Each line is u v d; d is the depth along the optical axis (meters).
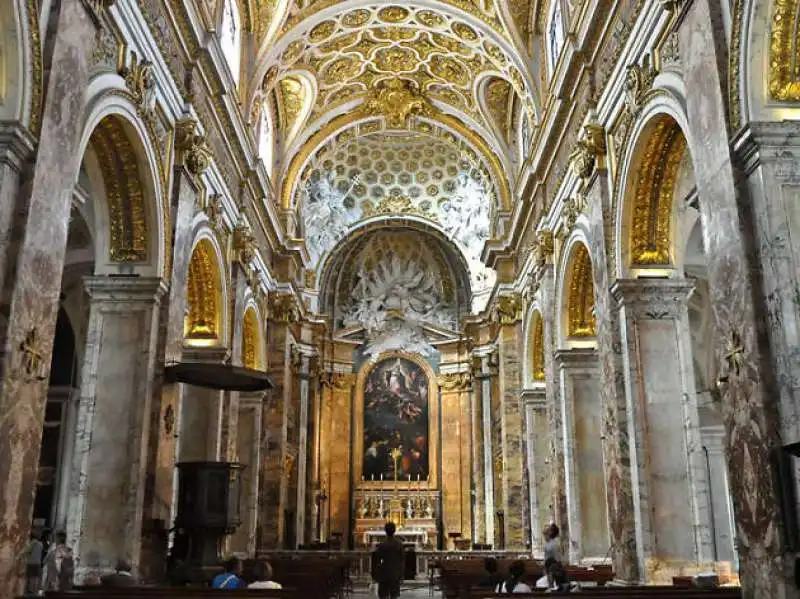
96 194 11.69
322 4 20.09
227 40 17.50
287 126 24.88
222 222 16.61
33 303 7.36
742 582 7.44
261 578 8.86
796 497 6.77
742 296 7.49
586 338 16.72
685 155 11.63
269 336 23.75
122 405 11.17
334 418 32.12
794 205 7.35
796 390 6.95
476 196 30.50
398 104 25.19
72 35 8.23
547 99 18.06
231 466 11.95
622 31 12.22
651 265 12.05
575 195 15.32
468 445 31.41
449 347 32.69
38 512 18.86
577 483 15.73
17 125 7.17
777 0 7.49
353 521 31.25
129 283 11.57
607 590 7.84
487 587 10.01
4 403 6.82
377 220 31.27
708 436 20.84
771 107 7.65
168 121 12.62
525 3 19.64
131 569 10.55
